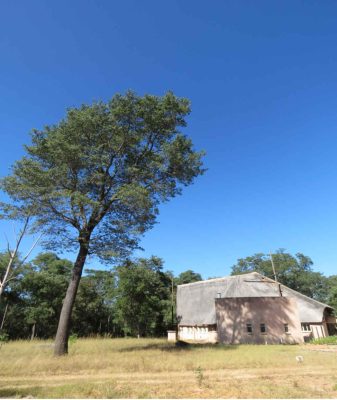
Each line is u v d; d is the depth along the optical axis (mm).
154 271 49000
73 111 21172
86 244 20734
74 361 15508
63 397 8914
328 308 46062
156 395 9078
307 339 40250
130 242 22266
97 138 21656
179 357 17547
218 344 30438
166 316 52906
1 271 42562
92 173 21406
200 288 48625
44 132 21734
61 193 19141
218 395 9016
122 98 22188
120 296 47719
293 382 10820
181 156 22625
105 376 12375
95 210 21047
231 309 36375
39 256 52375
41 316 43688
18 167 20203
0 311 43312
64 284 47344
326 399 8375
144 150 23531
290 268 75188
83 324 50531
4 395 9164
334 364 14977
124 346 25672
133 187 20203
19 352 20391
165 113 23250
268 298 36531
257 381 11086
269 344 32906
